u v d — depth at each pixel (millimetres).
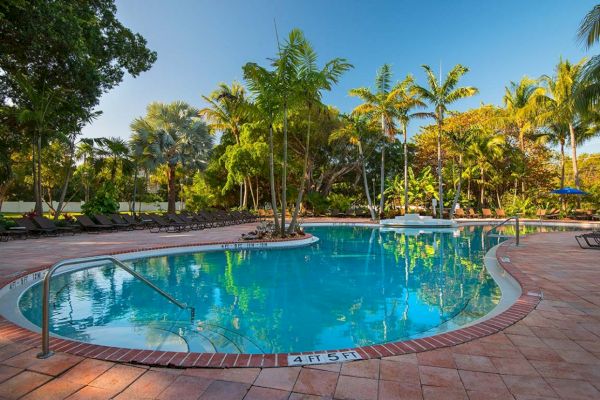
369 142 27375
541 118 23562
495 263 8188
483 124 30031
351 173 34250
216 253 10227
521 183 31547
